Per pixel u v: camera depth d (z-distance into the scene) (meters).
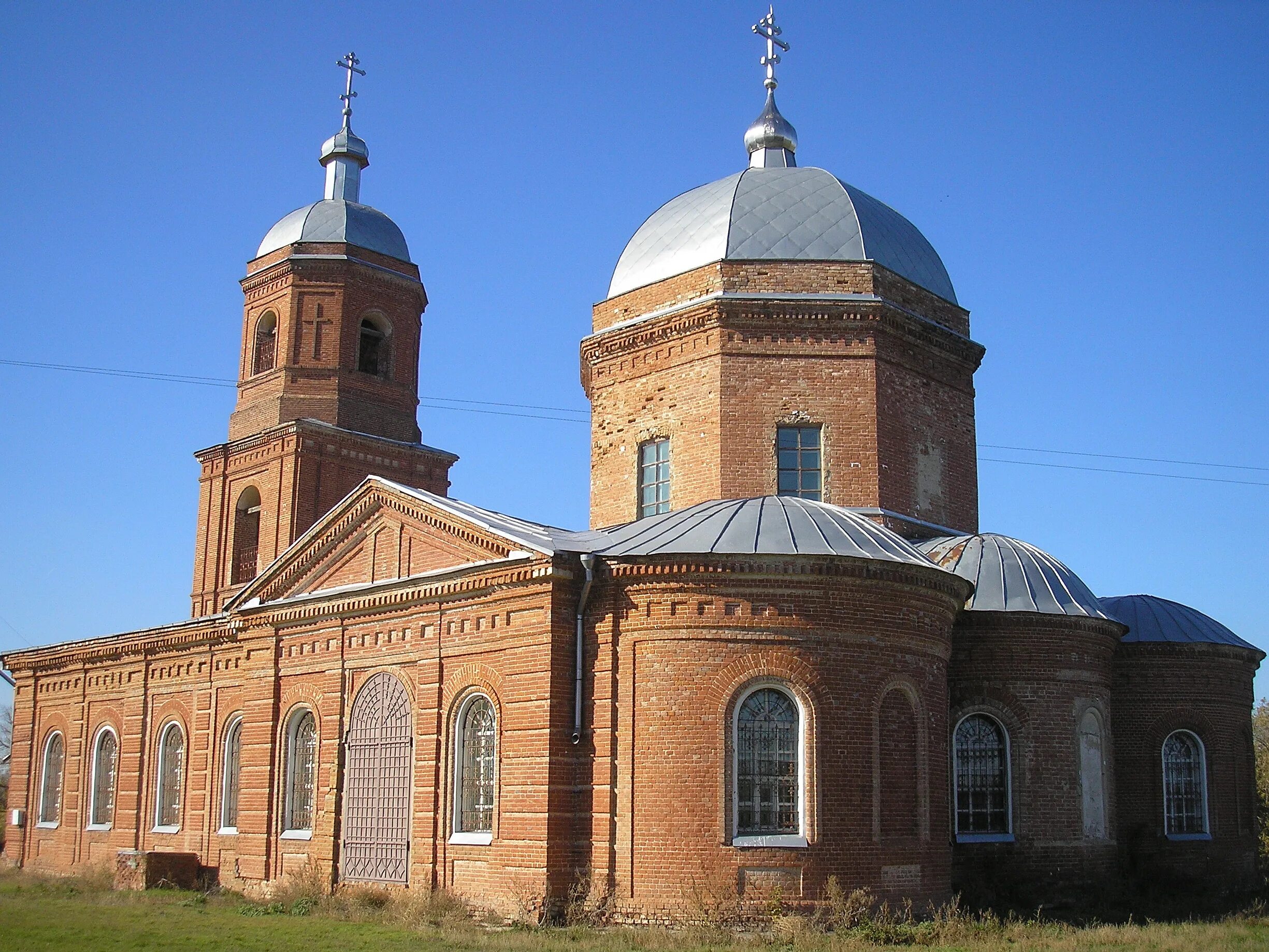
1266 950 19.23
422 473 37.75
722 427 27.58
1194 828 29.30
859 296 28.14
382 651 25.80
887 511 27.42
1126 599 31.25
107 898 27.69
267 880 27.47
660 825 21.22
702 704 21.42
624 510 29.09
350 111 40.28
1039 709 25.75
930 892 22.14
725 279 28.31
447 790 23.70
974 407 30.55
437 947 19.17
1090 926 22.52
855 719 21.69
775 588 21.73
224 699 32.09
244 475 37.16
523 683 22.58
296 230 37.75
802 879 20.84
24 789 39.38
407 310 38.53
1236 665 30.25
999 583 26.22
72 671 38.34
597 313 30.81
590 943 19.33
